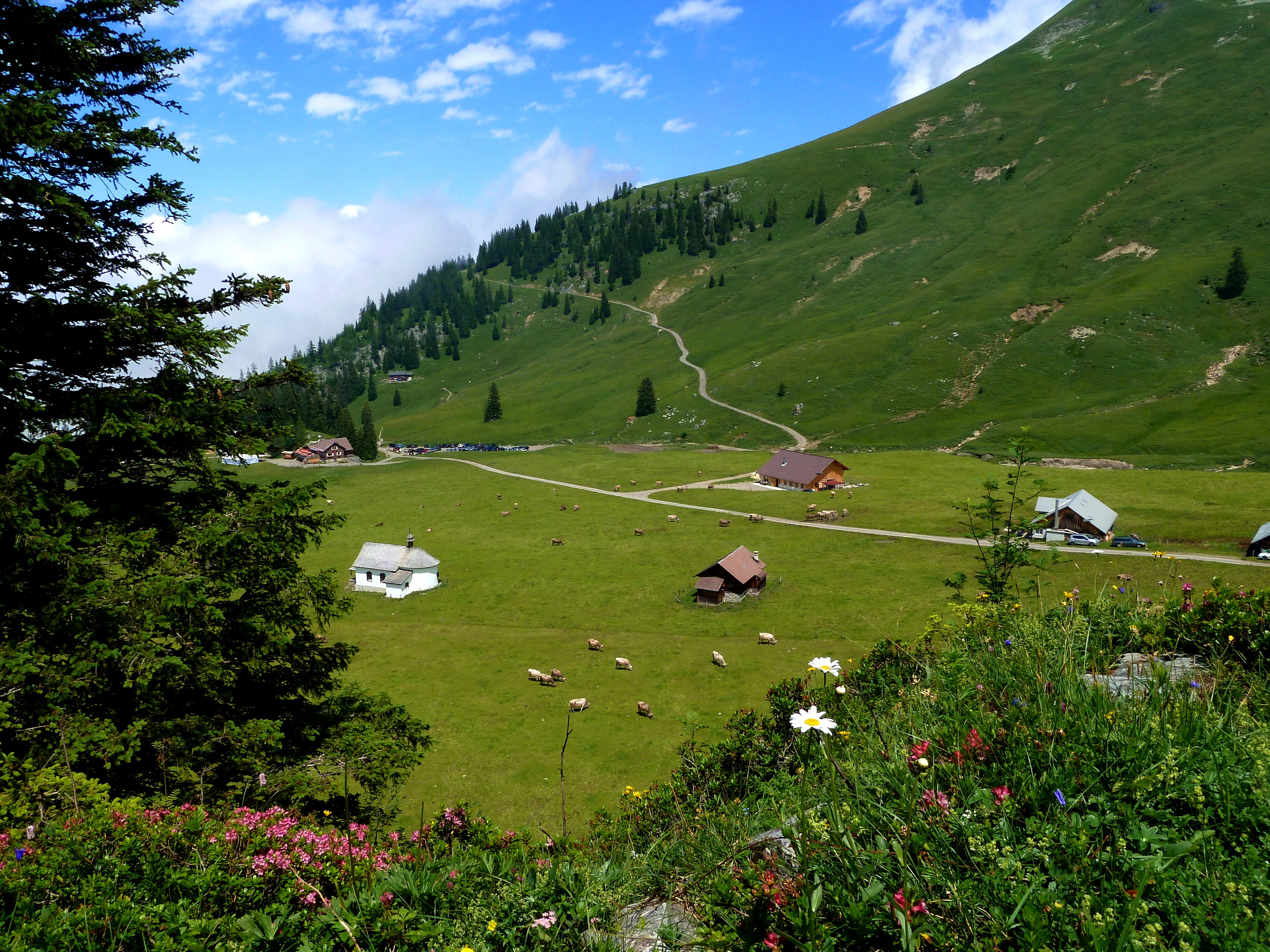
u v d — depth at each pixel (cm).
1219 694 462
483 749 3662
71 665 1084
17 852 521
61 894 506
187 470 1388
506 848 642
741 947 330
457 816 752
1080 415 13475
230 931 464
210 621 1227
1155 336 15350
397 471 14612
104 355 1338
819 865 339
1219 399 12825
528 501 11075
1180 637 622
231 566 1303
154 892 515
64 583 1148
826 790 424
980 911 296
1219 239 18175
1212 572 5484
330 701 1588
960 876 318
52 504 1155
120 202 1403
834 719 520
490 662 5016
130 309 1253
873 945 308
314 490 1429
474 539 9044
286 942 461
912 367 16988
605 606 6291
